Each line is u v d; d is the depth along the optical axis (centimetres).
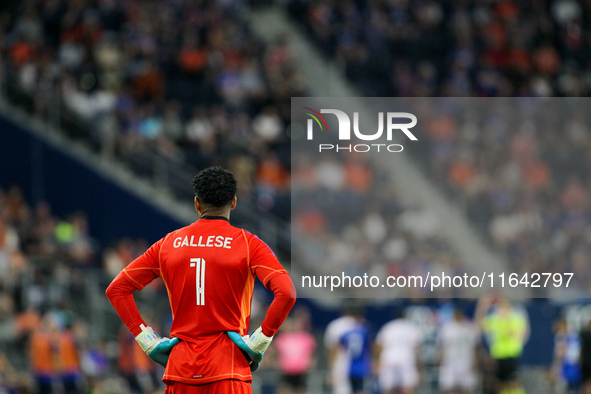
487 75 8862
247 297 1606
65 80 6981
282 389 4812
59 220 6562
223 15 8656
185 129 7512
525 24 9638
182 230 1634
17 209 5878
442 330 5012
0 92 6806
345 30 9031
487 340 5428
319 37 9100
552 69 9294
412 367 4688
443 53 9181
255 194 6831
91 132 6838
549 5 9994
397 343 4691
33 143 6594
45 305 5125
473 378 4956
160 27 8175
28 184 6581
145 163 6912
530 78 9062
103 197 6606
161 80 7681
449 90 8581
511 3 9738
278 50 8275
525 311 6003
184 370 1551
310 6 9431
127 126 6950
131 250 6425
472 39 9275
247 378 1568
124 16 8131
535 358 5956
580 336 4978
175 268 1591
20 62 7069
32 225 5803
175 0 8506
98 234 6562
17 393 4291
